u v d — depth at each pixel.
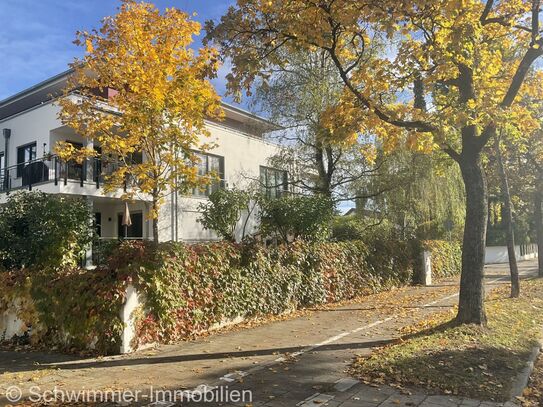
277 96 16.30
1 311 9.23
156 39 11.55
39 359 7.70
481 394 5.70
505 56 11.73
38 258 9.60
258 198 14.24
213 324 9.66
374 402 5.41
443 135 8.29
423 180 18.11
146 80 11.10
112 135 12.02
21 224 10.05
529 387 6.23
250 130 18.45
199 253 9.65
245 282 10.65
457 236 24.97
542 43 8.94
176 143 11.31
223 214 14.73
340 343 8.43
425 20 8.17
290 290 12.09
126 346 7.88
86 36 11.45
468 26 7.65
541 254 20.92
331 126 10.14
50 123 18.77
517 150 17.36
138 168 11.62
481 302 8.88
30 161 18.70
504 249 41.53
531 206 27.27
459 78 9.35
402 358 6.88
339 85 15.59
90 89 13.42
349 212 18.48
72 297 8.26
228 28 8.15
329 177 17.58
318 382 6.16
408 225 20.02
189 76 11.02
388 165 17.53
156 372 6.74
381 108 9.22
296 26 8.14
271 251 11.74
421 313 11.55
